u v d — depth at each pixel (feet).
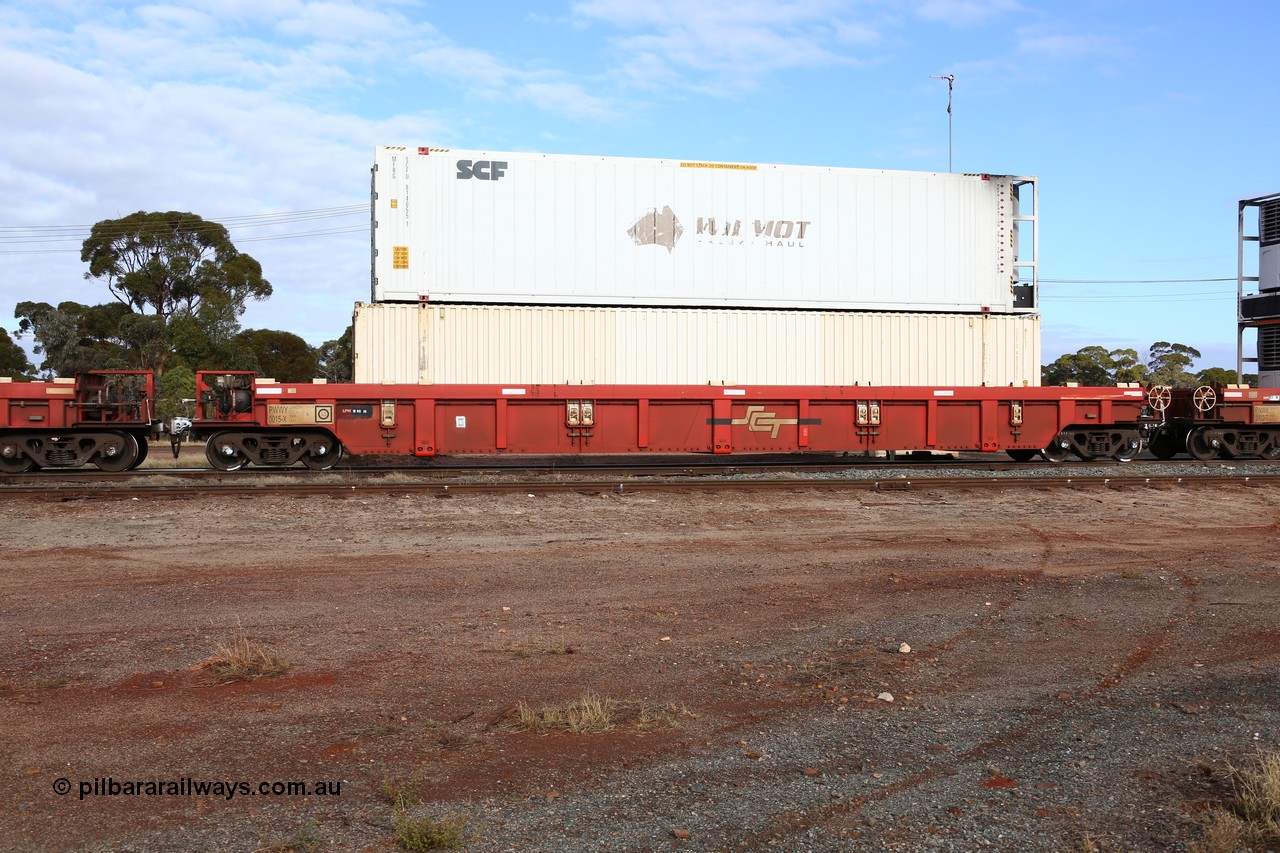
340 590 25.70
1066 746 15.20
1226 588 26.53
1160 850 11.66
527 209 58.08
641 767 14.34
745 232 60.23
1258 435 64.39
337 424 51.67
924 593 26.00
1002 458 69.26
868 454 71.20
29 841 11.87
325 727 15.94
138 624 22.25
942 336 60.90
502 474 51.88
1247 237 104.94
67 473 50.19
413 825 12.00
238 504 40.47
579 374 57.26
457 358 56.18
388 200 56.90
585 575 27.81
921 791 13.48
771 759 14.69
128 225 163.84
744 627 22.61
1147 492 46.29
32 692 17.60
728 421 54.39
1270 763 13.61
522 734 15.69
